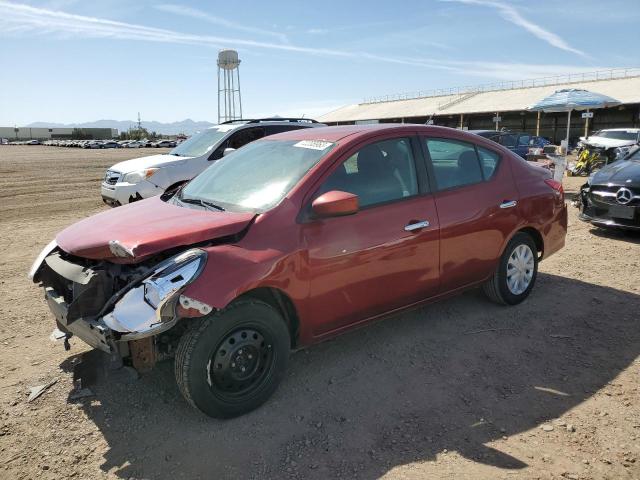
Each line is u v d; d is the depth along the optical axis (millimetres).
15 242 8125
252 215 3238
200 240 3018
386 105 77000
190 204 3744
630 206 7164
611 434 2936
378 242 3574
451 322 4512
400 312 3938
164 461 2770
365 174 3678
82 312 2920
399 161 3896
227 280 2883
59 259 3439
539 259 5055
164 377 3645
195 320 2936
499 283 4625
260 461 2756
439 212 3971
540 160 10734
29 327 4559
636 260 6371
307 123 10617
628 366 3713
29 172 23219
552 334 4254
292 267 3164
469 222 4164
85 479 2646
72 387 3531
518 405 3242
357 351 4012
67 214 11039
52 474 2688
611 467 2666
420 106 67562
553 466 2678
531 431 2977
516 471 2641
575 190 13312
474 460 2730
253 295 3219
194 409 3248
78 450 2875
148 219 3373
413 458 2758
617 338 4164
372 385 3508
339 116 77562
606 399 3295
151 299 2756
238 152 4398
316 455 2795
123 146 79625
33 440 2965
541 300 5004
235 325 3010
